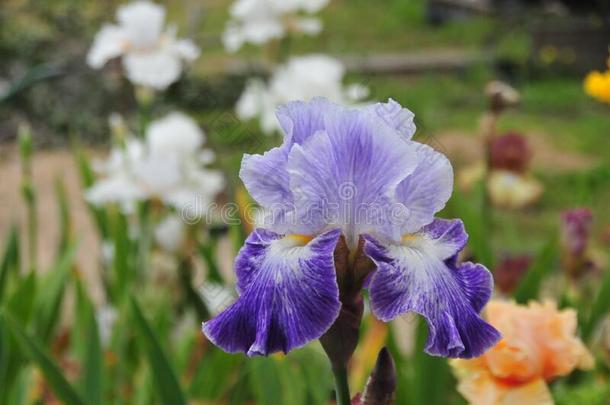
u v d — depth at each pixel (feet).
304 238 2.09
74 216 8.75
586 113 11.51
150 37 4.30
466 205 3.43
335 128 2.07
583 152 9.93
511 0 14.93
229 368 3.35
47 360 2.69
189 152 4.08
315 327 1.98
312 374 3.19
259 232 2.12
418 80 13.21
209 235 4.02
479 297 2.07
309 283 2.00
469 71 13.25
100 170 4.20
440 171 2.10
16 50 12.39
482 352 2.02
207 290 3.51
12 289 3.81
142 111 4.32
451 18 15.92
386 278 2.02
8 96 4.96
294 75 4.39
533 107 11.81
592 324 3.10
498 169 4.54
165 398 2.79
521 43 14.19
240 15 4.78
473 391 2.46
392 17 16.37
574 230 3.43
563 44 13.34
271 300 2.01
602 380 3.18
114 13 13.44
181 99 8.86
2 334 3.14
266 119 4.38
